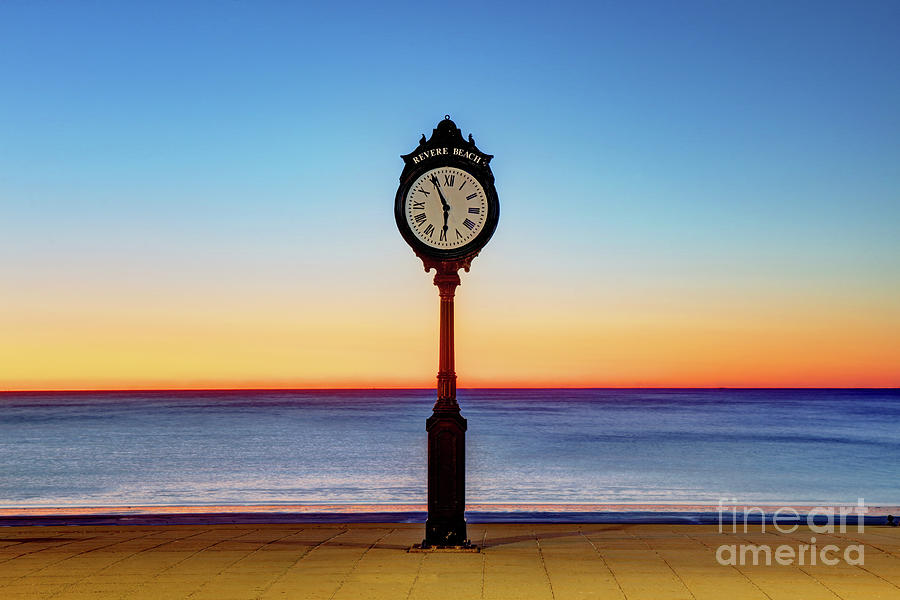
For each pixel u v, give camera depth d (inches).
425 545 523.8
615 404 7706.7
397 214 530.3
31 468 1769.2
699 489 1327.5
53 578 437.1
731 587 411.5
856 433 3070.9
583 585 416.8
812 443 2529.5
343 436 2812.5
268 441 2573.8
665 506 954.7
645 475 1572.3
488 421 4151.1
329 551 522.6
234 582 425.7
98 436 2910.9
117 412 5772.6
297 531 639.1
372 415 4918.8
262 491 1282.0
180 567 466.6
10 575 445.4
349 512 839.1
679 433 3068.4
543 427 3526.1
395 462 1827.0
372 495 1211.9
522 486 1366.9
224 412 5590.6
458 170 531.8
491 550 525.7
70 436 2923.2
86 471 1688.0
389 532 630.5
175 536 607.2
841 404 7770.7
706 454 2098.9
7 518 789.2
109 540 583.8
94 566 470.9
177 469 1707.7
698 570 454.6
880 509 950.4
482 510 862.5
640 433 3068.4
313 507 918.4
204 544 558.9
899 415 4992.6
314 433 3011.8
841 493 1285.7
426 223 530.3
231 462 1856.5
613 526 674.8
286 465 1770.4
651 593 398.9
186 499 1178.0
